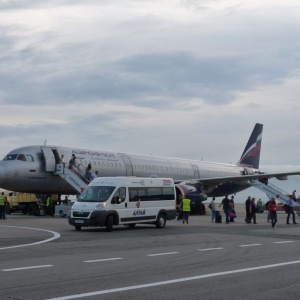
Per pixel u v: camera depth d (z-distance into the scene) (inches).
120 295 367.9
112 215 955.3
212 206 1397.6
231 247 695.7
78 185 1477.6
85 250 640.4
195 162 2198.6
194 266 511.5
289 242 779.4
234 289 395.9
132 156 1851.6
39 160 1524.4
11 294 366.6
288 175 2018.9
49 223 1165.1
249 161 2635.3
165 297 363.9
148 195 1035.3
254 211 1306.6
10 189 1499.8
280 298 366.3
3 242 725.3
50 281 418.9
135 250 647.8
